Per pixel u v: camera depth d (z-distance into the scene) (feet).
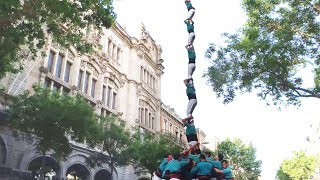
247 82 55.42
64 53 95.61
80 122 63.31
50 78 88.28
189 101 26.16
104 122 85.87
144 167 97.71
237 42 55.57
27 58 71.00
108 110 111.55
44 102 62.49
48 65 89.56
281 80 53.88
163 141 93.97
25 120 62.28
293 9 51.03
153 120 144.77
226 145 195.11
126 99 124.88
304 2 49.75
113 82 118.42
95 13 45.93
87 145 90.99
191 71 26.58
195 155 26.55
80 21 45.09
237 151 194.29
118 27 124.26
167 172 25.76
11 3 37.24
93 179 97.50
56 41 48.16
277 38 51.37
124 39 129.59
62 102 65.98
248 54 53.26
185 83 26.55
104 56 111.86
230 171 34.60
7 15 38.60
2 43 41.83
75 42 47.73
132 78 128.67
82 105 65.82
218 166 30.37
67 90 95.76
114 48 122.42
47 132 62.03
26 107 64.18
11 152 73.15
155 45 158.61
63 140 64.18
